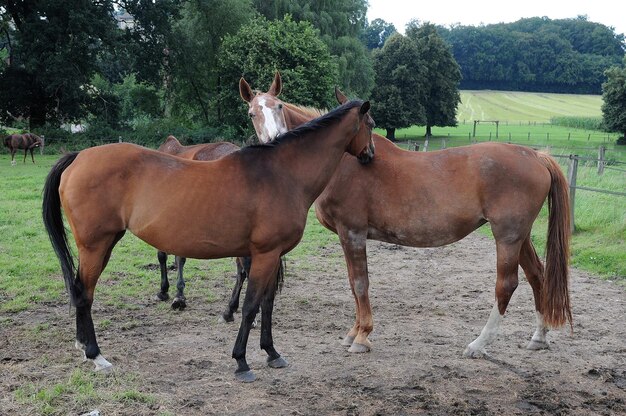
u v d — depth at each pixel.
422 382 4.41
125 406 3.89
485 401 4.10
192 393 4.14
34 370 4.46
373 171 5.10
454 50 107.00
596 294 7.06
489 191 4.86
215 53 36.28
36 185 16.58
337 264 8.90
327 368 4.69
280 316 6.20
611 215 10.43
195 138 33.41
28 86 33.22
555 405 4.04
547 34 107.38
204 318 6.07
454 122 54.41
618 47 112.31
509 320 6.12
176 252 4.34
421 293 7.25
